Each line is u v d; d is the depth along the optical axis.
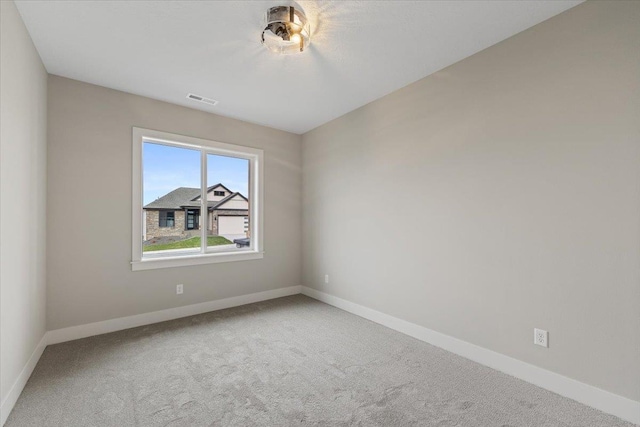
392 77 2.72
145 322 3.07
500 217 2.18
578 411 1.71
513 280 2.11
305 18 1.89
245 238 3.96
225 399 1.82
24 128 1.96
